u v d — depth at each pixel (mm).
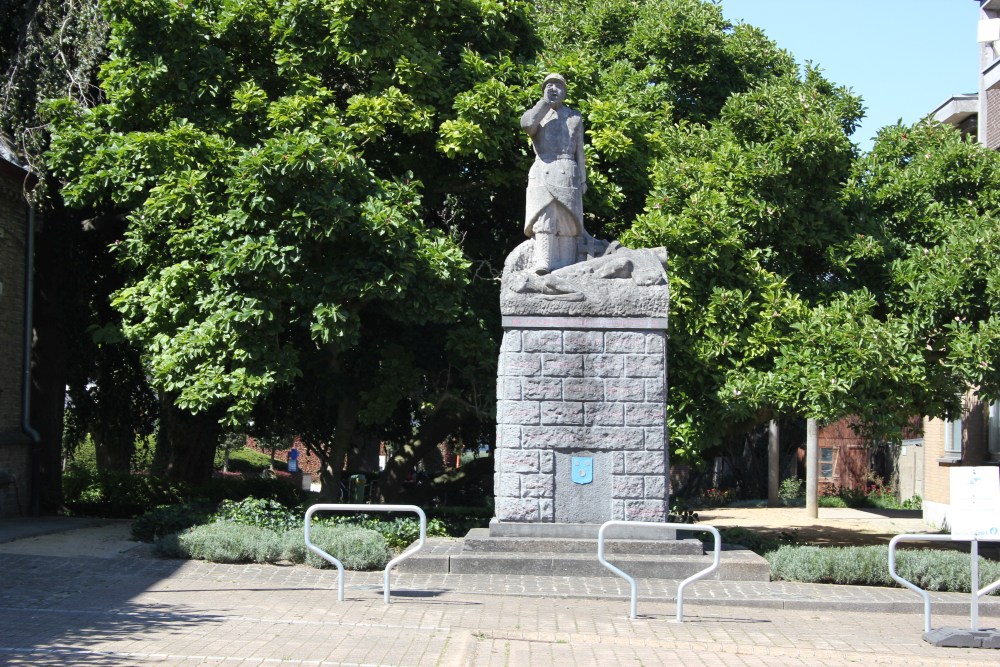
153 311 15688
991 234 15672
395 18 16109
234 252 14648
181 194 15109
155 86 15945
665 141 17812
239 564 13180
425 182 17688
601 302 13719
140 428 23609
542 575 12781
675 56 21562
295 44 16266
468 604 11000
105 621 9492
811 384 14781
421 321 15641
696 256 15727
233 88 16547
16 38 18891
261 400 19781
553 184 14086
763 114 17578
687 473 40219
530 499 13555
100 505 20984
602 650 8914
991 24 22531
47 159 17078
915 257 16266
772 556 13453
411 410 21391
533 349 13719
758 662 8719
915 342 15766
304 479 46688
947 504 23391
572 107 17781
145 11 15547
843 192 17359
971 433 21922
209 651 8312
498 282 18375
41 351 20719
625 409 13625
